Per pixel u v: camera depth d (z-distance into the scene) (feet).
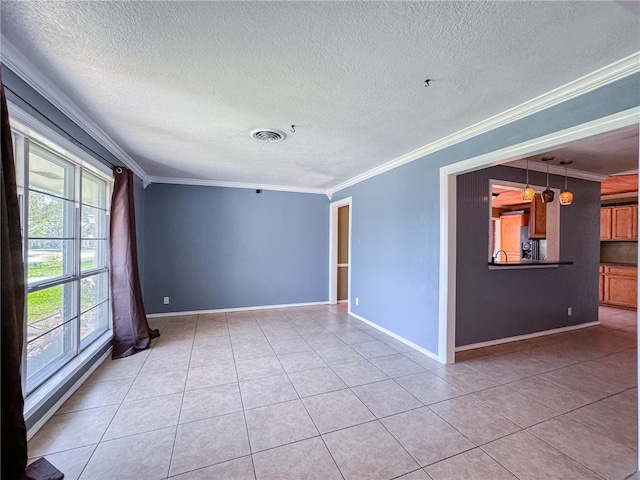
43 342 7.39
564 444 6.00
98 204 10.70
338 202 18.02
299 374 9.13
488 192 11.95
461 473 5.24
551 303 13.52
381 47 5.06
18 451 4.48
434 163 10.37
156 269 15.78
